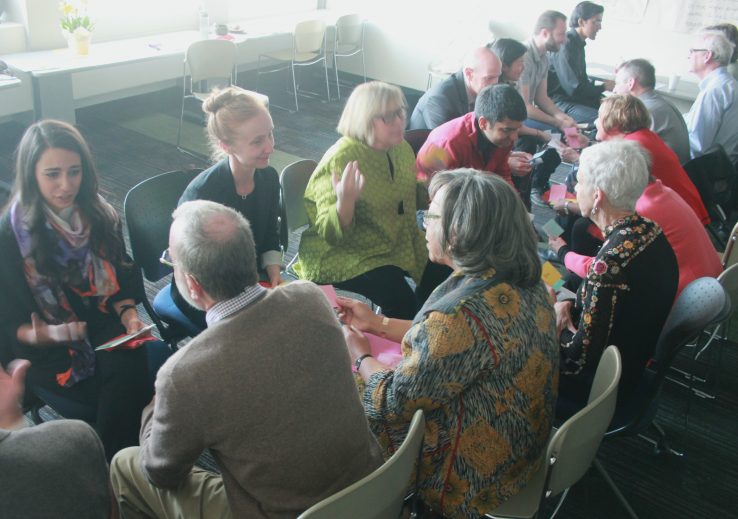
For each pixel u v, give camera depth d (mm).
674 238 2189
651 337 1777
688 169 3158
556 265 2967
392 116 2215
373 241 2338
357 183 2098
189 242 1217
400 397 1369
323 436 1223
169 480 1290
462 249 1353
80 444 1085
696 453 2354
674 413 2533
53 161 1672
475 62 3156
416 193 2496
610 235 1802
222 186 2092
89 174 1784
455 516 1429
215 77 4969
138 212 2111
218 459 1240
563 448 1372
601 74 5238
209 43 4793
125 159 4496
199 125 5297
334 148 2291
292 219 2668
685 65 5309
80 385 1751
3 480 979
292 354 1192
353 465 1290
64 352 1755
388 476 1195
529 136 4191
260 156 2031
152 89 5617
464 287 1359
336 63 6527
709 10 5078
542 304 1403
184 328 2066
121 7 5102
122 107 5430
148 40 5145
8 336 1728
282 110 5883
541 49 4383
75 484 1054
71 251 1778
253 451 1182
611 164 1792
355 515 1171
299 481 1222
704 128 3826
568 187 3408
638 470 2258
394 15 6531
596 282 1737
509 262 1345
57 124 1726
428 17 6340
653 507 2117
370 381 1515
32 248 1697
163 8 5445
